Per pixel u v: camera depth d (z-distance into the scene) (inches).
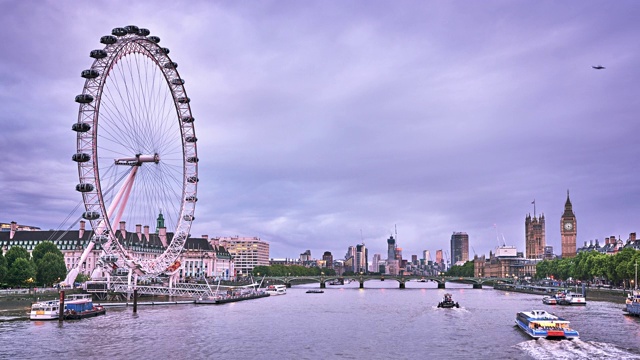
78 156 7672.2
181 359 4598.9
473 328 6446.9
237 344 5315.0
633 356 4589.1
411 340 5575.8
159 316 7534.5
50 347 5019.7
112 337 5580.7
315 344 5349.4
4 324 6427.2
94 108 7775.6
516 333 5959.6
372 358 4680.1
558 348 4953.3
